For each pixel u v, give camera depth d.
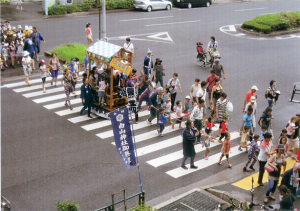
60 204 10.02
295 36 34.38
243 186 12.81
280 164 11.73
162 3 40.22
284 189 10.59
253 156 13.45
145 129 16.70
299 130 14.75
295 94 21.17
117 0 39.16
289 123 14.66
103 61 17.34
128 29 32.09
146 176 13.28
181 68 24.12
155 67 20.39
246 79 23.03
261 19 35.31
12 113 17.69
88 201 11.78
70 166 13.70
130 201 11.88
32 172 13.26
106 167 13.75
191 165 13.80
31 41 23.69
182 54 26.84
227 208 11.52
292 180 11.74
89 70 18.19
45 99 19.42
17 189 12.31
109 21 34.34
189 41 30.02
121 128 11.11
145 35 30.72
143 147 15.21
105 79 17.47
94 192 12.27
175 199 11.77
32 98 19.48
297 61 27.03
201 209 11.24
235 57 27.33
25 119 17.16
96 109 17.80
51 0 35.94
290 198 10.40
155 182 12.94
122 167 13.78
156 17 37.06
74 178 13.02
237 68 25.00
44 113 17.84
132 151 11.36
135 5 39.16
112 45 17.86
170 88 17.72
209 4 44.47
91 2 37.78
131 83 17.44
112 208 10.54
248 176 13.47
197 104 15.45
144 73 19.50
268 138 12.29
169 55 26.47
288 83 22.77
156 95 16.56
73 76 19.81
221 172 13.70
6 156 14.19
